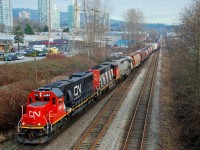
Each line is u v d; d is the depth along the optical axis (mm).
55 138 21891
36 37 120250
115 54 79438
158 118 27531
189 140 22016
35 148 19938
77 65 53281
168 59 87062
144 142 21156
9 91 25156
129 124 25484
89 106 32219
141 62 73688
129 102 33781
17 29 103625
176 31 60219
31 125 20109
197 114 24344
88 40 68375
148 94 38406
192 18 36344
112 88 43125
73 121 26375
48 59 54844
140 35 146500
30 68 41844
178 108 30484
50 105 21266
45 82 34062
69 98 24625
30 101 21797
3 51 82688
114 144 20750
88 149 19688
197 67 30000
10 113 23141
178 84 41000
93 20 70562
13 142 21047
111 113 28969
